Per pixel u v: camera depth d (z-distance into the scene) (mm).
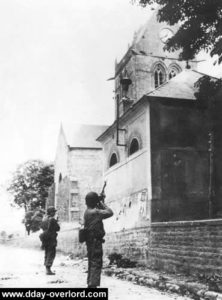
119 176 22875
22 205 70250
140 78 40219
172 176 18828
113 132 24578
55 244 14117
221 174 19391
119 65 43219
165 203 18422
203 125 19750
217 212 18875
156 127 19094
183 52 17828
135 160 20453
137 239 18547
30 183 69625
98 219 9352
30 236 45969
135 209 19844
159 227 15703
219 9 16438
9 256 27219
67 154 47375
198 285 10266
